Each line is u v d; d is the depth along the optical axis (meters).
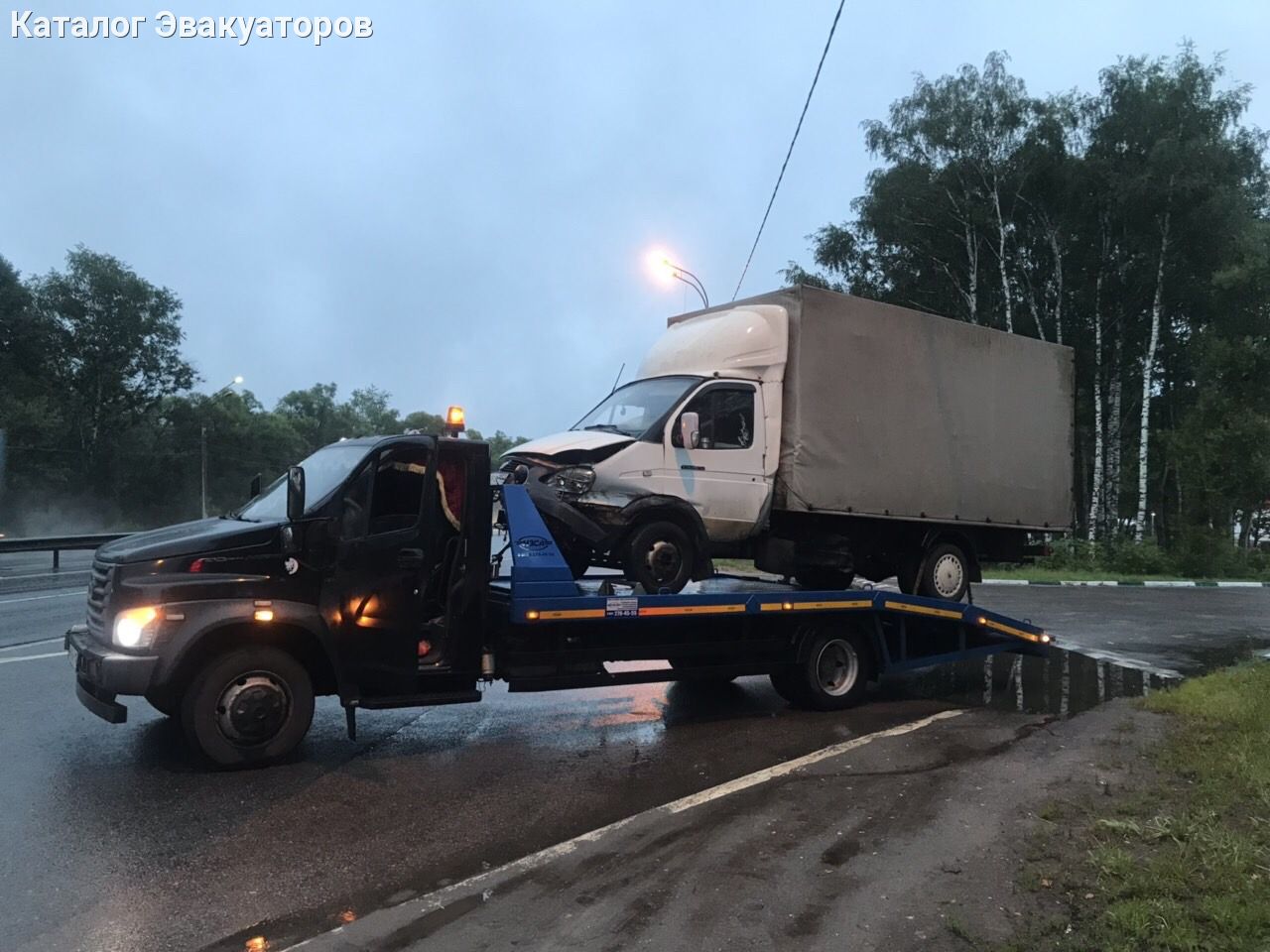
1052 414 11.02
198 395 63.28
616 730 7.68
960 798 5.58
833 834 5.03
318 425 82.31
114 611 5.91
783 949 3.73
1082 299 32.88
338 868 4.64
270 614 6.08
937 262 33.38
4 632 11.71
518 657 7.11
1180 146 29.48
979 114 31.55
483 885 4.41
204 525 6.60
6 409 50.53
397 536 6.56
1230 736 6.74
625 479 7.71
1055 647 12.67
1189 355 32.22
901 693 9.45
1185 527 28.58
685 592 8.12
